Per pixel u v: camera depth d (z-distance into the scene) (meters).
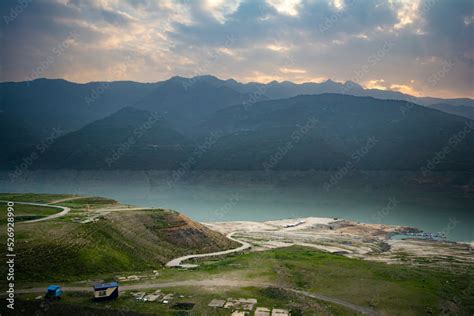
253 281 72.44
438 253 136.75
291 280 74.12
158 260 93.31
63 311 55.59
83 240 85.56
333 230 191.62
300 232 180.38
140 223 110.94
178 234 113.12
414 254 133.12
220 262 89.81
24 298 58.31
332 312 58.69
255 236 161.38
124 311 55.22
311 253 103.69
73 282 67.88
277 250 109.81
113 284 60.09
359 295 66.75
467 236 198.88
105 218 104.88
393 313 59.84
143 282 69.81
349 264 87.94
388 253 136.00
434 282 78.69
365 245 150.25
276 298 63.06
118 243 92.50
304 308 59.19
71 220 98.38
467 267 106.12
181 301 59.78
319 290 69.00
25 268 68.75
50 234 83.75
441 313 61.84
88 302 58.06
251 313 56.28
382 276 78.81
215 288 66.94
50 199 141.12
